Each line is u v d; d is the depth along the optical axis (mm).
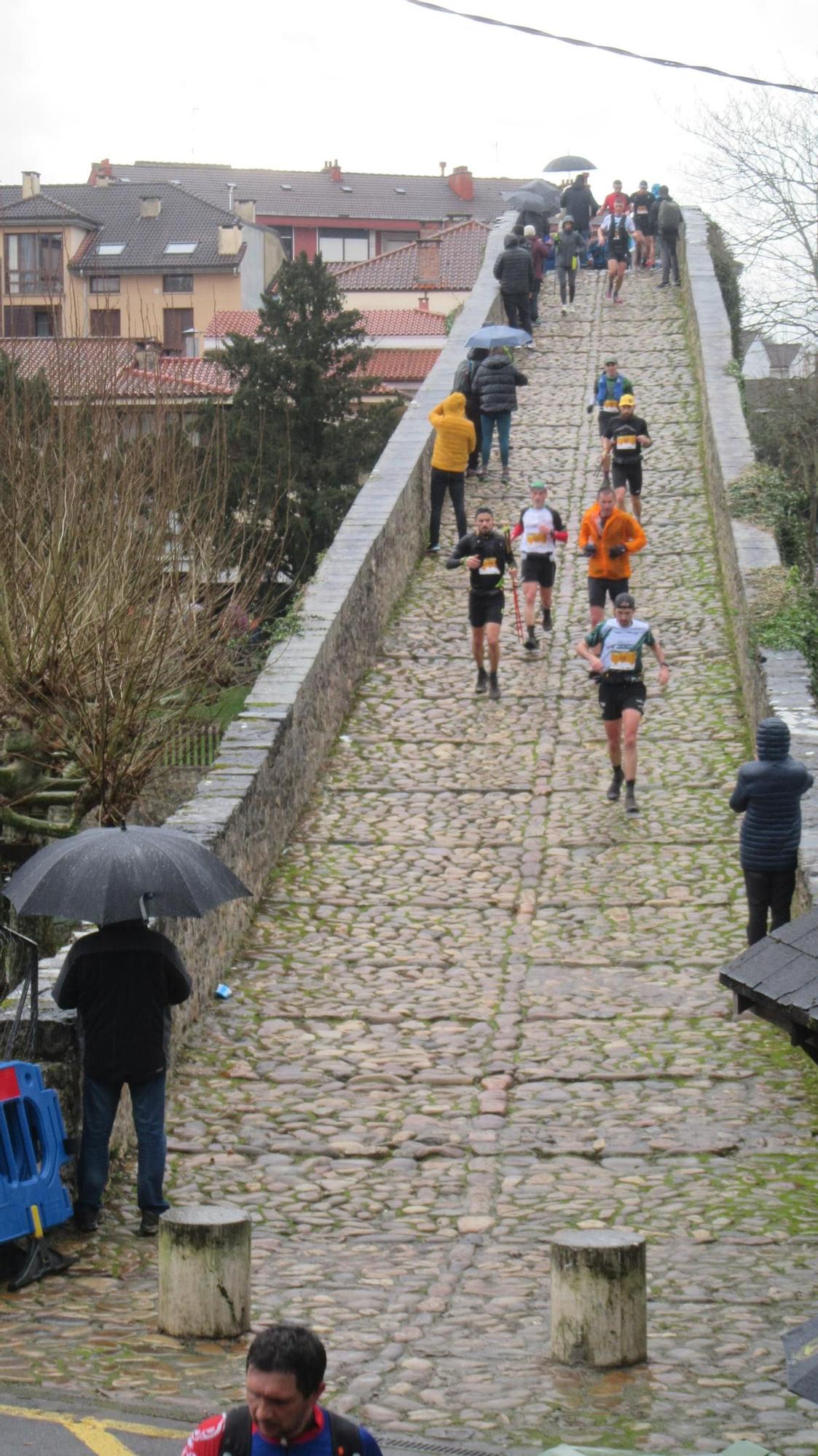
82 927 19844
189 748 33906
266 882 24125
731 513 34531
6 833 27250
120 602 21719
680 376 50062
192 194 120438
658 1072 18953
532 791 27062
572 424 46375
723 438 39094
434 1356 12664
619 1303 12438
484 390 41719
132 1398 11586
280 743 25047
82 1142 15383
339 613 29391
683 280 59438
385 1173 16812
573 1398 11828
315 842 25469
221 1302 12906
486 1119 17891
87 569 22141
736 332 60438
